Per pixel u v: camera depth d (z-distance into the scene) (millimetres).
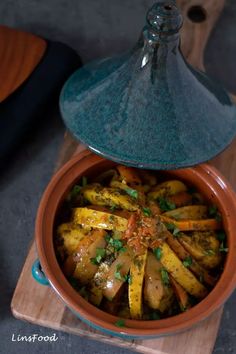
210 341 838
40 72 1062
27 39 1085
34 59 1066
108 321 744
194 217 834
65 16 1255
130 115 825
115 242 790
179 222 805
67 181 830
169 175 890
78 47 1219
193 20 1078
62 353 958
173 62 798
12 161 1083
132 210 806
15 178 1074
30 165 1086
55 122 1114
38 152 1097
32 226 1044
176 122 826
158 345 835
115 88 839
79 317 777
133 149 824
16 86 1039
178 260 781
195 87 839
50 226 795
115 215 793
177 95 819
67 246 804
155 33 763
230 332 1001
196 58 1053
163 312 807
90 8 1271
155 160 822
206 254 805
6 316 975
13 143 1031
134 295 772
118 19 1263
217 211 849
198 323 785
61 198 822
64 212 844
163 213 822
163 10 757
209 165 849
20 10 1254
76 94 885
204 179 853
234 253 796
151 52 784
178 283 796
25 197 1063
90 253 790
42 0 1270
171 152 826
